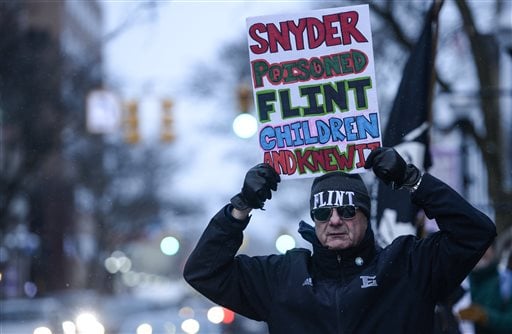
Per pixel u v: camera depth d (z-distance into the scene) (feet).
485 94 52.95
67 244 149.79
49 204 133.69
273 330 17.16
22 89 99.04
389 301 16.55
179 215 201.87
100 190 158.30
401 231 23.68
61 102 103.04
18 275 115.85
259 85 18.95
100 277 176.76
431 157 25.17
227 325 73.05
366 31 18.72
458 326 27.07
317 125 18.74
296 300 16.87
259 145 18.88
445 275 16.53
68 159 149.28
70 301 78.23
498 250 30.68
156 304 96.53
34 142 102.42
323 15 18.81
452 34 62.54
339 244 16.70
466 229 16.12
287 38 18.90
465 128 56.18
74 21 188.14
